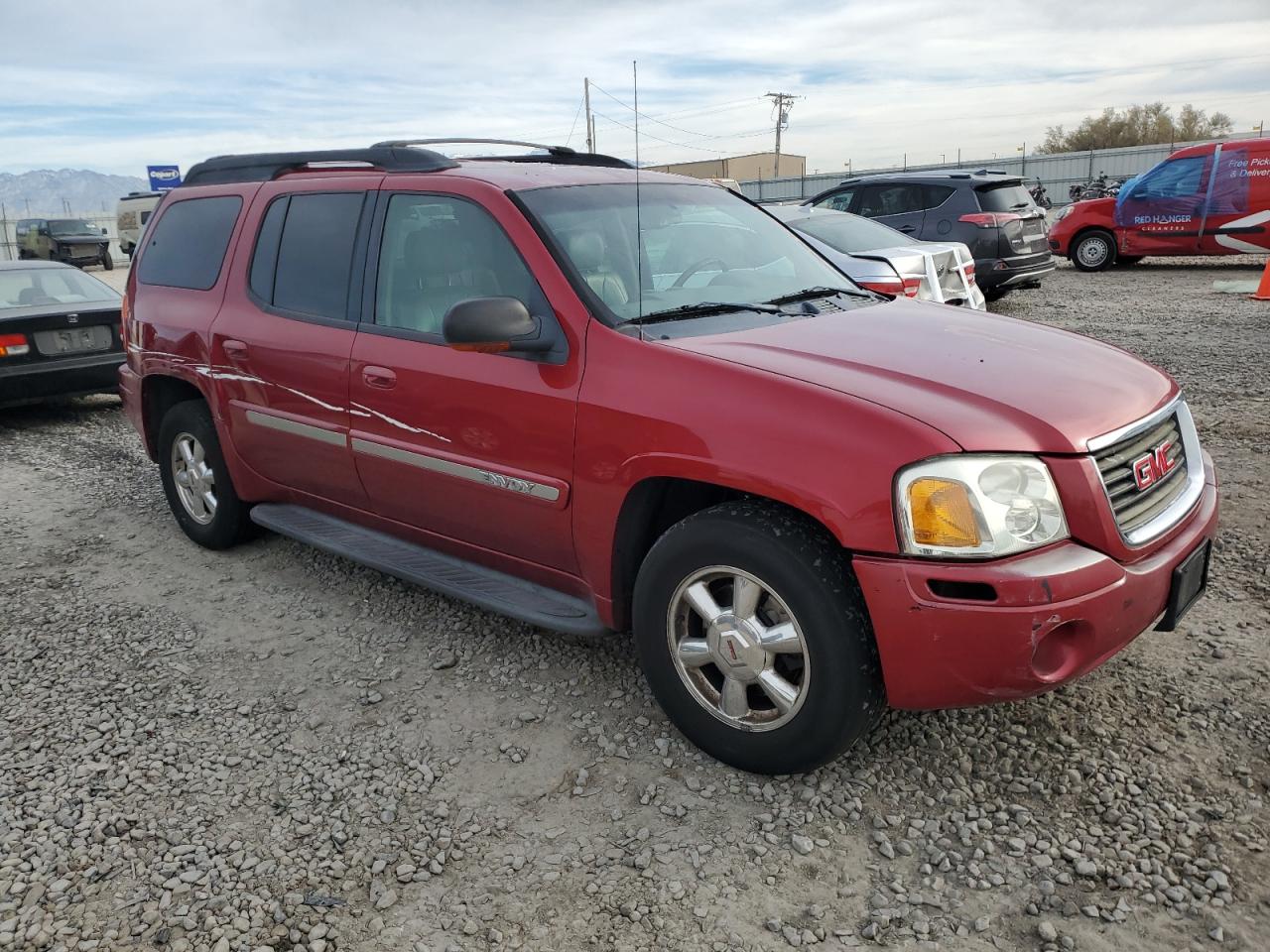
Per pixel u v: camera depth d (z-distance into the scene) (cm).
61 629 414
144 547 512
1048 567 243
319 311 400
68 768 309
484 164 396
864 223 938
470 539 360
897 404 257
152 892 251
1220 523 470
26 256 3431
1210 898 235
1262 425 636
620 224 354
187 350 463
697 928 233
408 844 268
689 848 261
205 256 468
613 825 272
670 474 282
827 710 263
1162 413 291
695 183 413
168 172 3175
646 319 315
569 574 331
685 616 296
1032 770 287
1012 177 1275
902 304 377
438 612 418
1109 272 1672
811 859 255
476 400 332
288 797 290
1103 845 255
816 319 335
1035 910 234
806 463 257
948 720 313
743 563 271
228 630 408
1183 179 1565
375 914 242
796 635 267
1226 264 1722
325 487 415
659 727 321
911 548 244
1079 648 251
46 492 625
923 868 249
